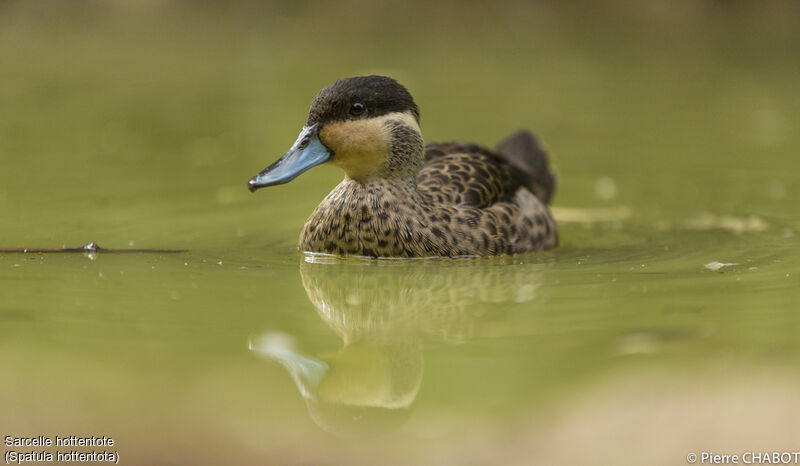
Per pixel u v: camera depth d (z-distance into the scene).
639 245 11.56
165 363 7.71
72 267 10.23
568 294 9.39
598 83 22.56
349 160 10.45
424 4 29.42
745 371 7.48
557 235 11.91
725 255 10.92
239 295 9.38
